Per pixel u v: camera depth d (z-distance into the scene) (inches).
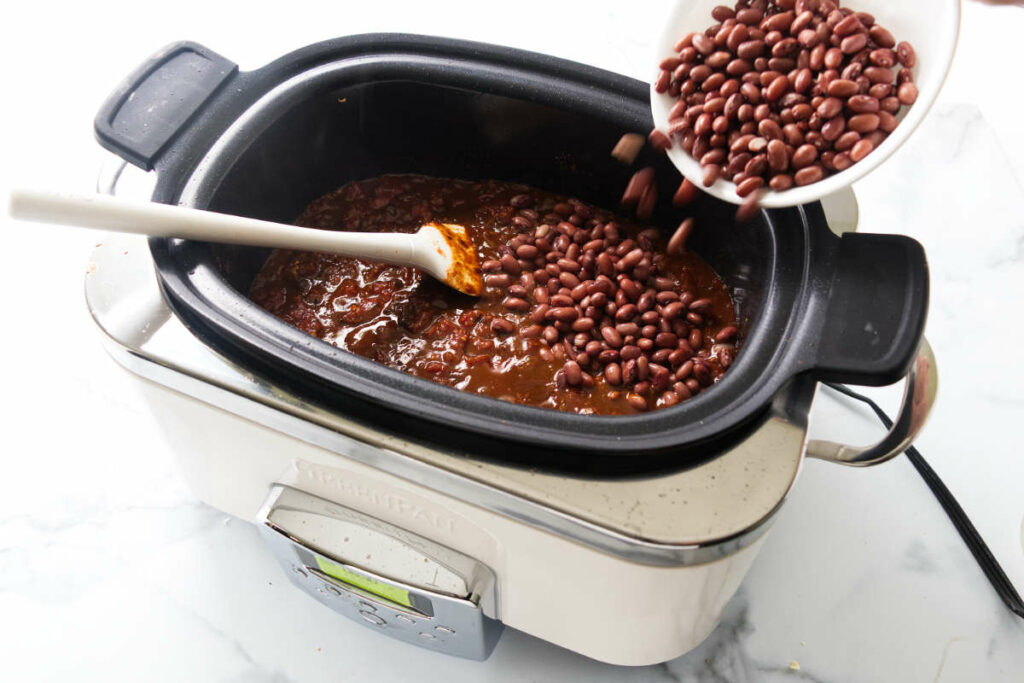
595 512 25.7
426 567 28.7
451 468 26.2
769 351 27.6
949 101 42.0
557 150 33.8
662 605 27.3
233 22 45.6
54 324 38.6
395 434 26.6
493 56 32.7
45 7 47.6
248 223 28.7
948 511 33.8
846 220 29.3
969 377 35.9
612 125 32.1
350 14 45.5
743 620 32.7
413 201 35.5
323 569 29.8
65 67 45.3
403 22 45.0
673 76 30.2
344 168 35.0
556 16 45.2
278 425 27.4
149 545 34.3
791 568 33.3
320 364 26.9
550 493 25.9
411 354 32.5
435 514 27.8
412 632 31.0
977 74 42.9
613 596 27.4
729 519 25.5
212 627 33.0
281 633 32.9
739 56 29.2
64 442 36.1
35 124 43.6
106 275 28.5
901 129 27.7
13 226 40.8
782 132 28.7
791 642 32.4
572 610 28.7
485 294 33.5
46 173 42.1
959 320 37.0
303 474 28.9
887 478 34.6
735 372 27.4
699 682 32.1
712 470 26.1
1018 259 38.1
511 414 26.4
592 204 34.8
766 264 30.0
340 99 32.9
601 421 26.4
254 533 34.6
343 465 27.7
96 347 38.2
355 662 32.6
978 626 32.4
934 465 34.6
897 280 27.6
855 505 34.2
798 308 28.0
